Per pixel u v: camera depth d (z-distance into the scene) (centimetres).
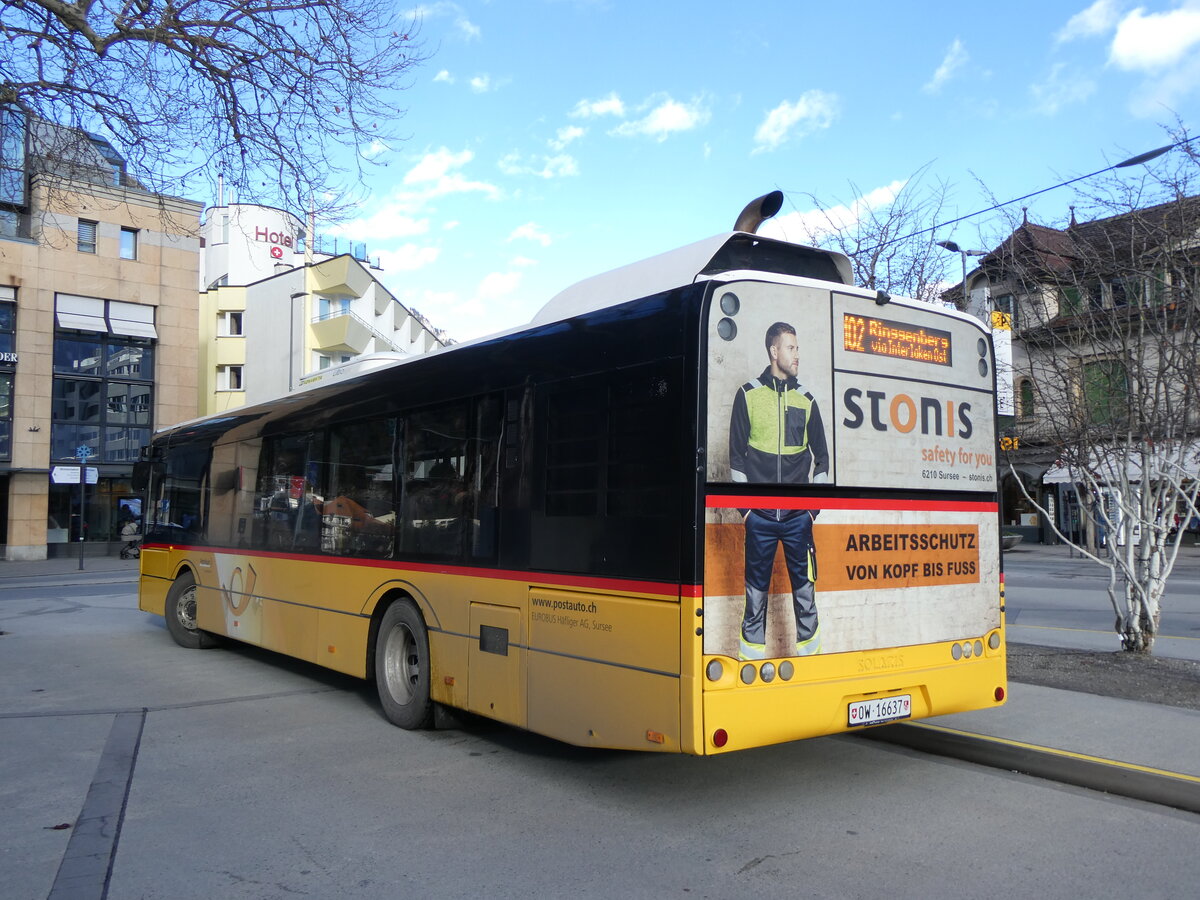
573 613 532
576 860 452
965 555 574
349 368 886
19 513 3241
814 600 496
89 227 3434
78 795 561
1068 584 1842
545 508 562
